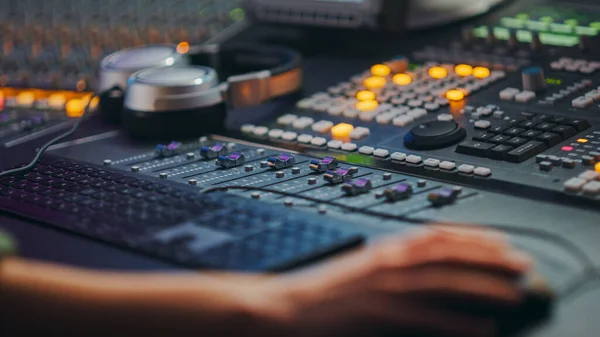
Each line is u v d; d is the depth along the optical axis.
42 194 1.18
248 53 1.80
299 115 1.54
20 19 2.07
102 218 1.06
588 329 0.76
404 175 1.22
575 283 0.85
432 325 0.71
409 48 1.81
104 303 0.71
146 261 0.92
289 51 1.74
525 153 1.24
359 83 1.65
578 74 1.57
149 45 1.73
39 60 1.92
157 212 1.06
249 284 0.74
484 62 1.67
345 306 0.71
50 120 1.64
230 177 1.25
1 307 0.72
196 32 1.94
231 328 0.69
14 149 1.48
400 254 0.75
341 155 1.33
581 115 1.38
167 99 1.45
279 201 1.13
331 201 1.12
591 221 1.02
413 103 1.50
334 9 1.85
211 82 1.49
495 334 0.74
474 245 0.75
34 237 1.03
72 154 1.42
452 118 1.42
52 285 0.73
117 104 1.57
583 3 1.87
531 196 1.11
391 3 1.81
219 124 1.49
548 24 1.79
